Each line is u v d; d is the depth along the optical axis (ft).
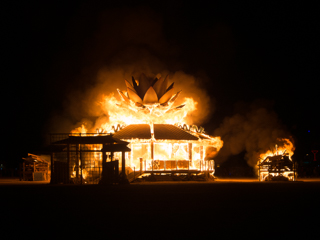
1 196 84.07
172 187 109.60
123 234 42.45
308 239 39.52
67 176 133.80
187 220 50.16
